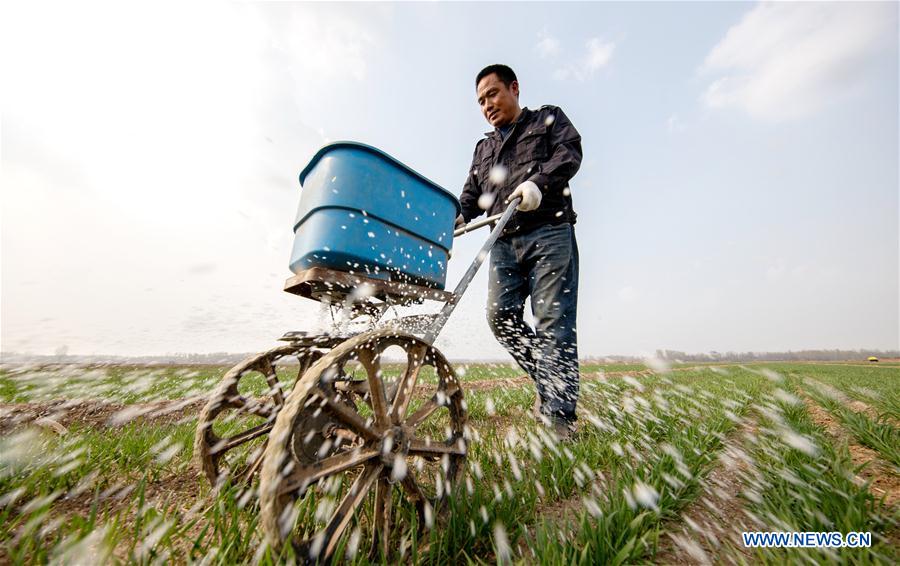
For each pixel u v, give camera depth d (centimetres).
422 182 168
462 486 149
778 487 161
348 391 182
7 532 120
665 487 157
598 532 120
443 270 180
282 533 93
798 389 578
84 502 154
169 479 181
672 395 466
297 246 151
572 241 274
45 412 321
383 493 124
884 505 144
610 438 246
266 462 96
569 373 245
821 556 108
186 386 489
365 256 142
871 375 1188
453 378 156
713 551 123
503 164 288
